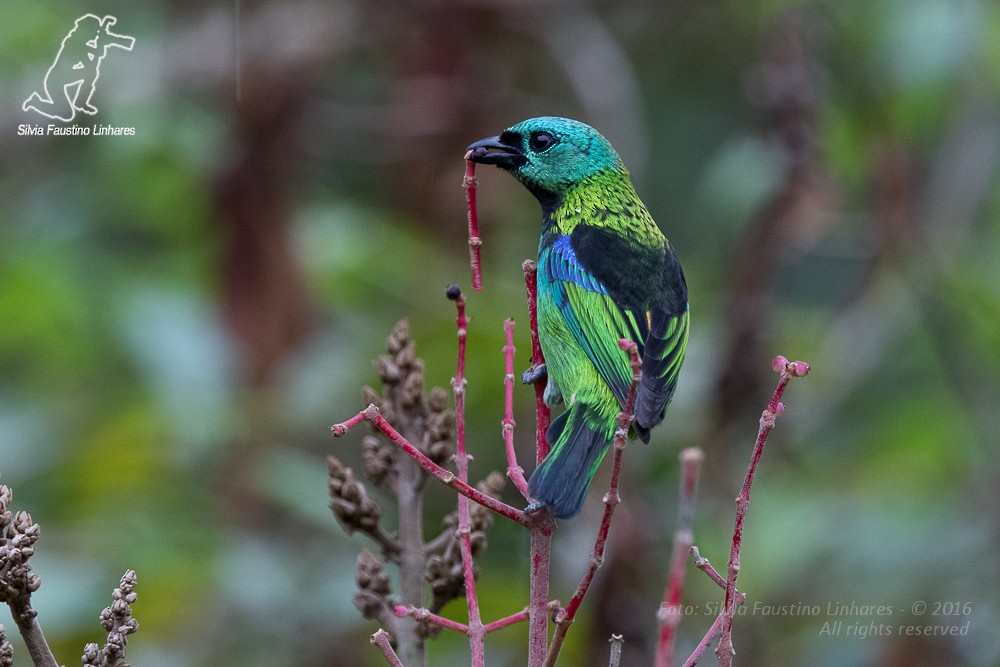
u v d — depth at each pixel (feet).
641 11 53.72
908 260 42.14
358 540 34.55
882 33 41.50
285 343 39.32
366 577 21.90
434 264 40.42
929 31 41.19
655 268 27.96
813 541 36.11
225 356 38.70
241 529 35.27
